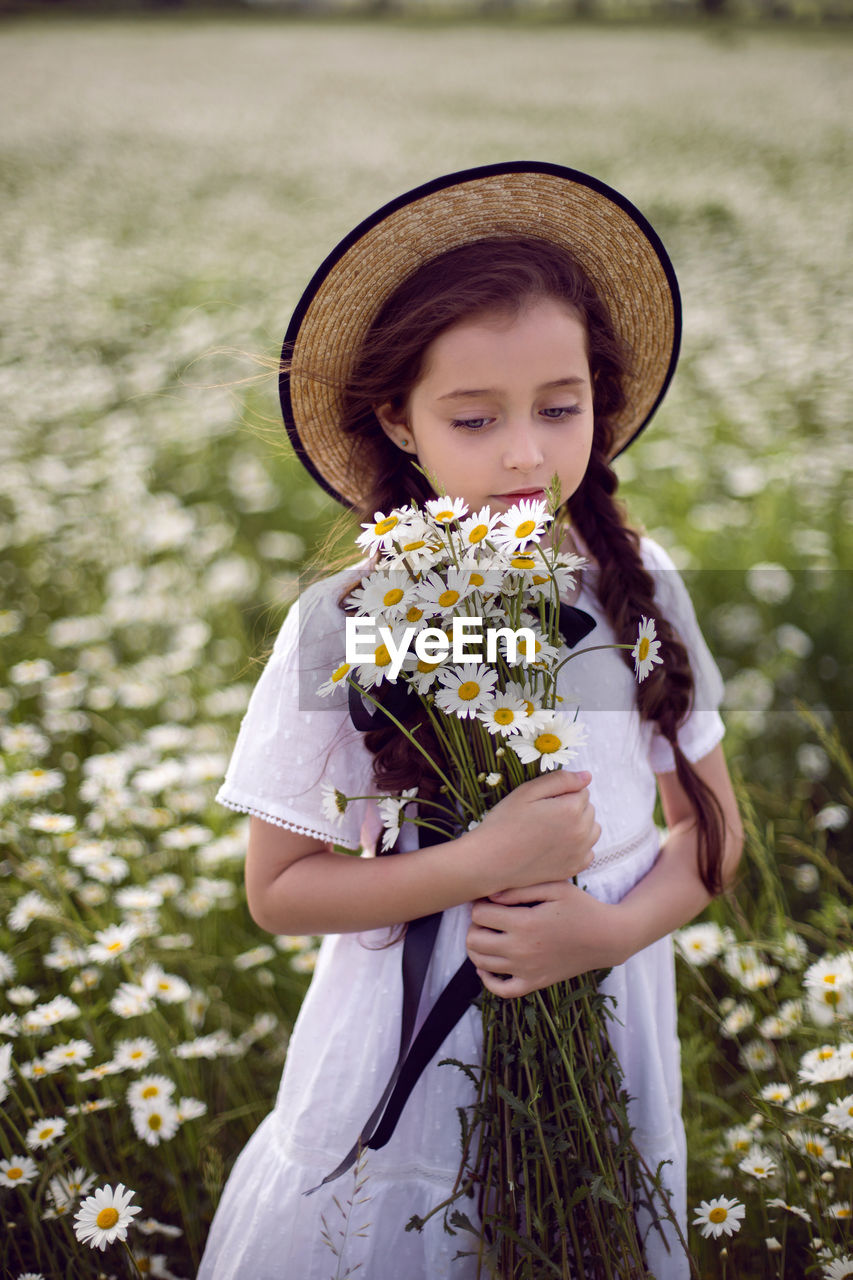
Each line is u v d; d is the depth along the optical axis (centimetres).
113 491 404
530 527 95
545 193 118
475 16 3394
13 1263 150
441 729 105
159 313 690
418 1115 115
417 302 112
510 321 105
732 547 357
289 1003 198
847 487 405
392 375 115
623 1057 122
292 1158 119
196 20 3147
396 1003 117
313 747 114
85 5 3141
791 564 341
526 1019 104
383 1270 117
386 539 97
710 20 2986
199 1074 179
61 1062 154
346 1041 118
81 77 2016
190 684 288
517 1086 106
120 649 321
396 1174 116
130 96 1836
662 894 121
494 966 105
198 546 369
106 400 531
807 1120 137
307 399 128
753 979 166
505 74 2172
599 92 1870
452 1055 113
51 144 1388
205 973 201
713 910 190
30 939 191
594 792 120
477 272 108
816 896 216
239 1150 170
